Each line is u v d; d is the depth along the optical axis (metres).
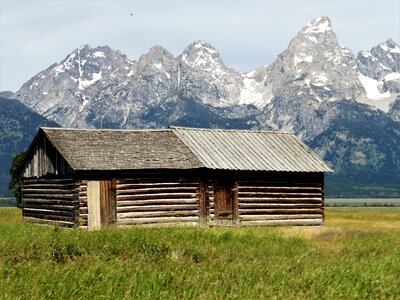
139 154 67.12
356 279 24.92
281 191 71.94
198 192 67.75
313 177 74.06
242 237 43.00
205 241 40.72
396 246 39.22
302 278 24.83
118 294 21.03
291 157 74.19
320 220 73.75
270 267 27.30
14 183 97.12
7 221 74.38
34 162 72.75
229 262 30.00
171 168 65.62
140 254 31.25
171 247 34.09
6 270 24.38
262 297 21.16
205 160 67.69
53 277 22.86
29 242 35.03
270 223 70.69
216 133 75.44
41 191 71.25
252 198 70.06
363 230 56.09
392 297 22.39
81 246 33.66
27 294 20.55
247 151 72.69
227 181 69.19
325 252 35.06
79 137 68.06
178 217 66.88
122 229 47.12
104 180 64.62
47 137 67.12
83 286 21.62
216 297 21.00
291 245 39.56
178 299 20.88
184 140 71.44
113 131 70.75
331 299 21.66
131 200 65.44
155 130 72.94
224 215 68.62
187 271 25.55
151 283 22.23
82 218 63.47
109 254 31.28
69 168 64.06
